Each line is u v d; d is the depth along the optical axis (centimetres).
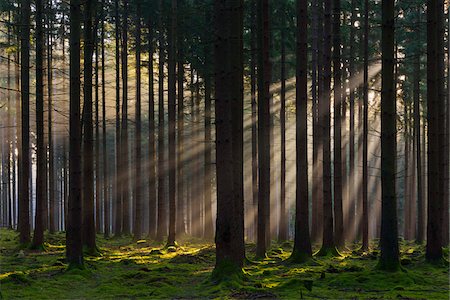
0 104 4100
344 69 2781
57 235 3052
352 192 2855
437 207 1648
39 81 2189
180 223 2986
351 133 2836
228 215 1402
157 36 3067
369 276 1369
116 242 2939
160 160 2741
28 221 2314
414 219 3584
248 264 1770
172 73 2489
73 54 1614
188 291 1326
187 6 2753
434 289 1257
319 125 2661
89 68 1988
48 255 2098
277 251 2181
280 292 1250
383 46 1435
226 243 1401
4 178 4759
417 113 2830
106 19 3092
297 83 1812
